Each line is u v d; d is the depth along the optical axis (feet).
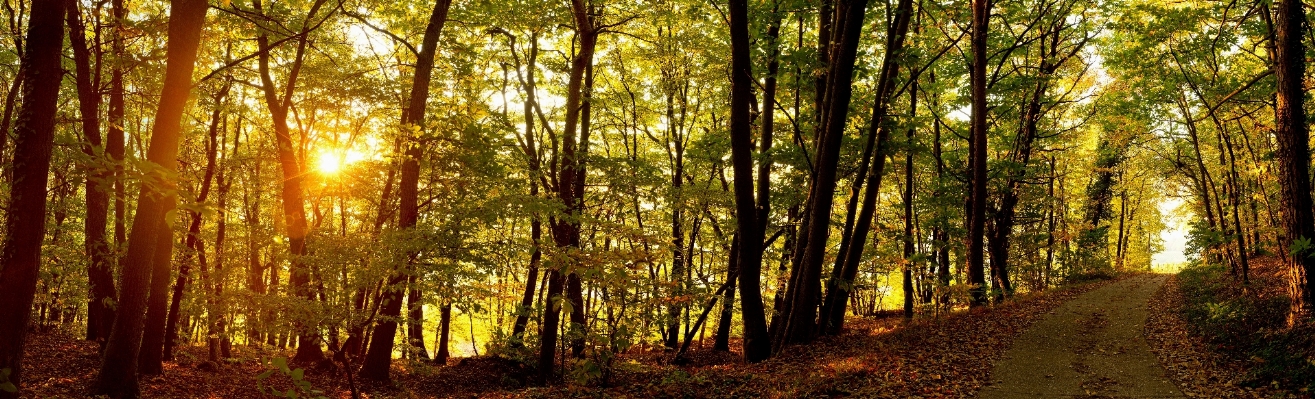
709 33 66.28
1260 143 82.07
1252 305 47.19
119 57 39.04
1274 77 55.88
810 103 57.52
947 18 57.11
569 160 49.06
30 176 19.84
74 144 14.48
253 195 70.69
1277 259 77.05
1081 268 109.09
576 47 72.08
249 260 42.19
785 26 64.08
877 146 49.90
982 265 62.59
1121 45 71.31
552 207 41.45
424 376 52.65
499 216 42.70
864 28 59.31
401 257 32.60
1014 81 68.95
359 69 61.16
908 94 68.28
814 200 45.98
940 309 67.31
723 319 67.51
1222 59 62.54
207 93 48.96
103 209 50.01
